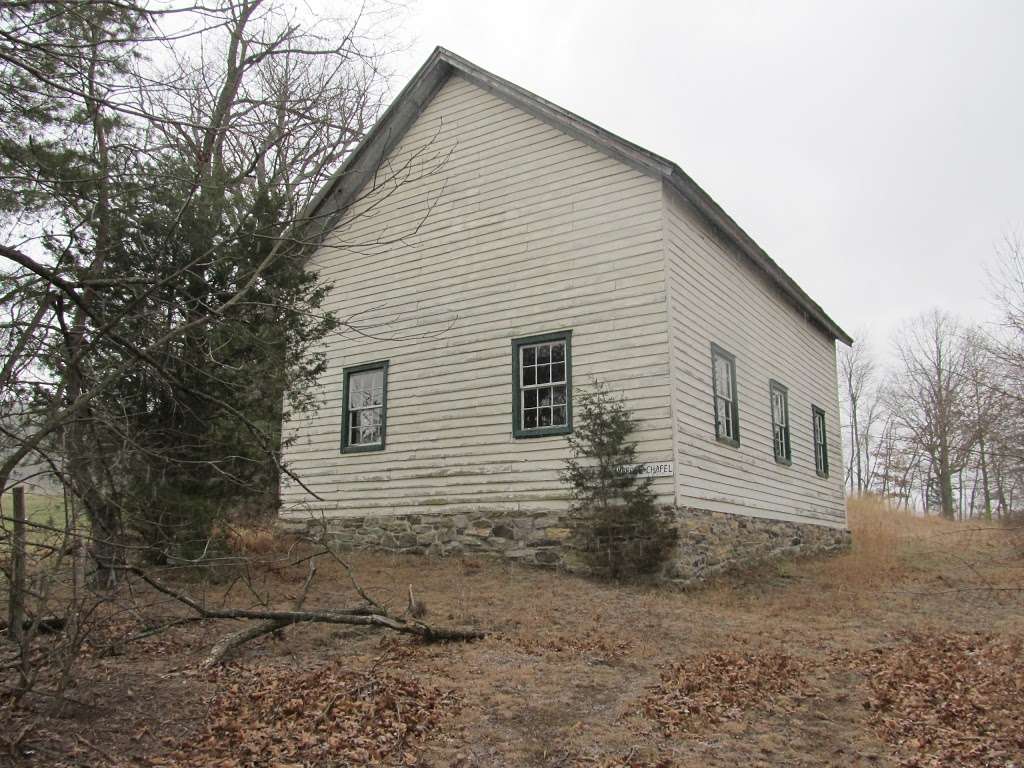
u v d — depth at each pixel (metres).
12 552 5.54
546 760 5.82
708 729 6.58
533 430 14.09
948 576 14.83
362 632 9.07
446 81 16.44
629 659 8.43
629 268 13.55
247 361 10.17
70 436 6.15
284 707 6.31
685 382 13.34
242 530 12.09
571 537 13.31
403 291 16.25
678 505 12.49
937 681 7.89
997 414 24.75
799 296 19.38
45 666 6.56
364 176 16.81
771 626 10.29
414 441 15.48
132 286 7.23
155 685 6.68
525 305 14.61
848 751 6.23
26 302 6.59
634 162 13.67
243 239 9.65
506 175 15.28
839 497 21.39
